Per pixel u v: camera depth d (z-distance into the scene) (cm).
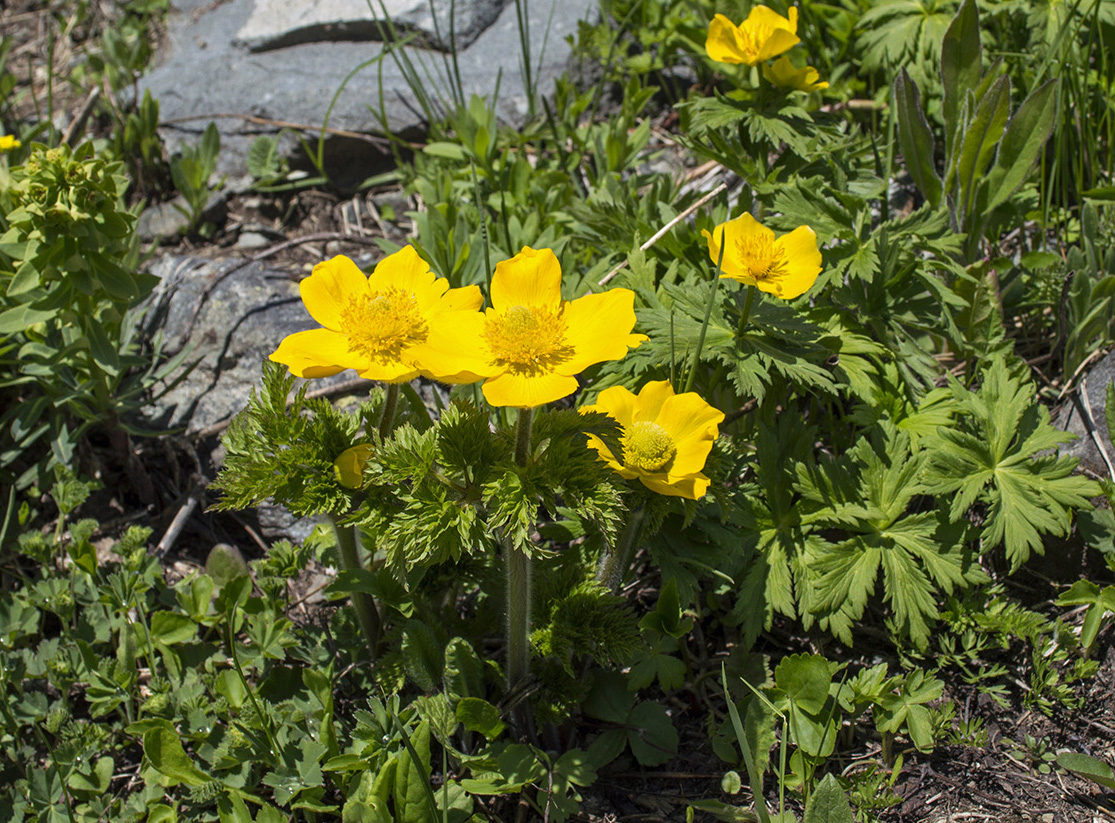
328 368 58
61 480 72
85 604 71
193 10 112
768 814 63
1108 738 66
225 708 66
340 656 69
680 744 67
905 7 83
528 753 64
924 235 71
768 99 73
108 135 101
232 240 92
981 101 73
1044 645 66
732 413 71
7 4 117
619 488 60
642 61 96
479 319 59
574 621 64
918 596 66
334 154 98
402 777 62
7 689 69
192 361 81
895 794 65
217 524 77
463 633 68
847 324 69
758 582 67
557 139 88
